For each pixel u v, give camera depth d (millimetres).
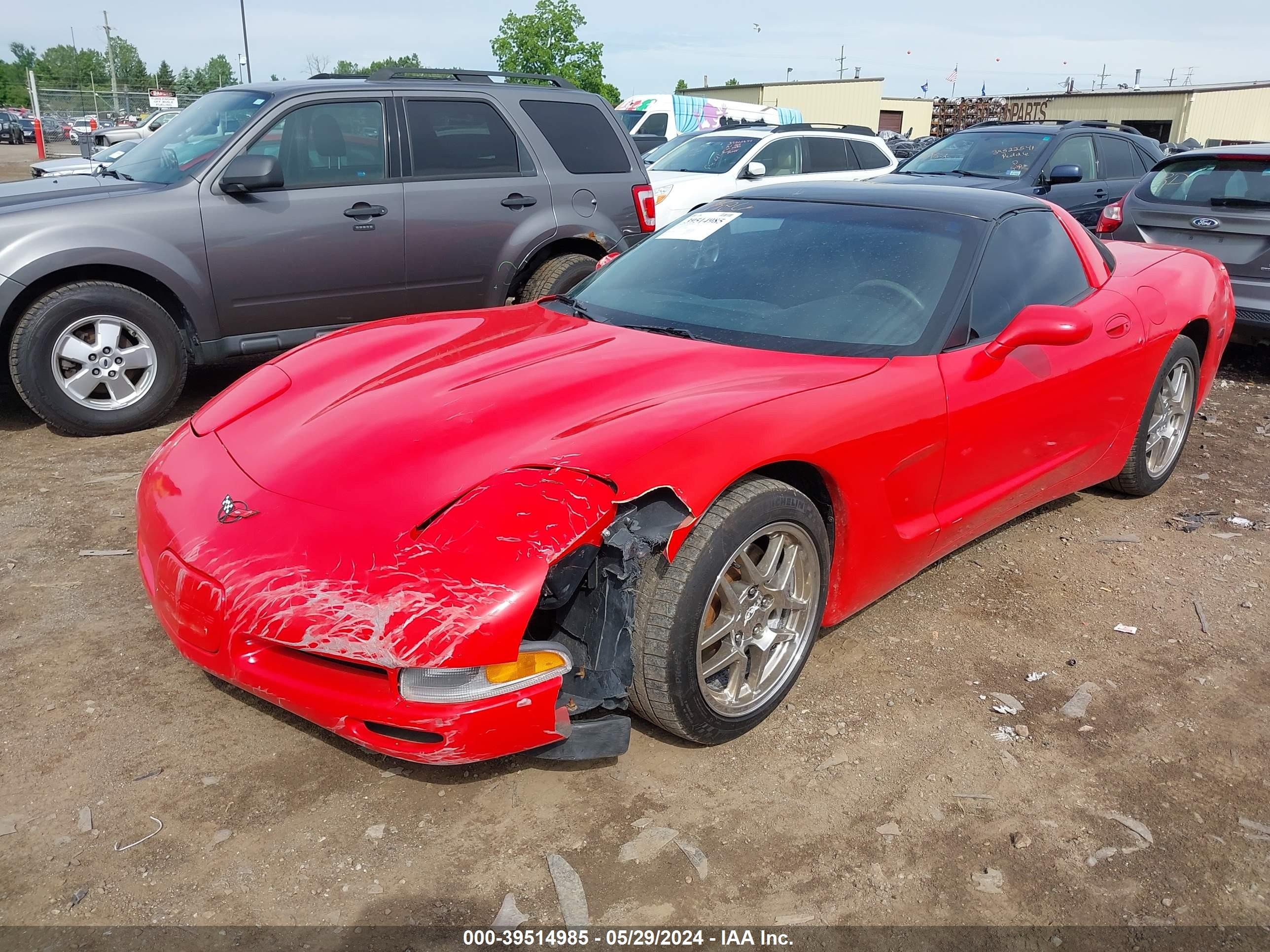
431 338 3199
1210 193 6762
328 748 2516
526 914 2016
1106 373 3656
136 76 97500
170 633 2330
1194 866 2242
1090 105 43688
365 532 2154
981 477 3240
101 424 4922
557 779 2436
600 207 6387
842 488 2660
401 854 2168
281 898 2033
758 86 45906
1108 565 3816
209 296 5125
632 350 2932
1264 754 2658
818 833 2285
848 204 3592
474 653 1993
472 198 5852
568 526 2098
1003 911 2086
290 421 2676
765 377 2721
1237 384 6793
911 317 3068
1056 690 2930
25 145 39406
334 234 5422
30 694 2697
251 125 5195
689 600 2275
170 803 2297
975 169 9547
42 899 2008
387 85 5617
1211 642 3254
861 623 3287
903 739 2654
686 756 2545
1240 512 4418
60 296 4703
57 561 3512
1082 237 3934
